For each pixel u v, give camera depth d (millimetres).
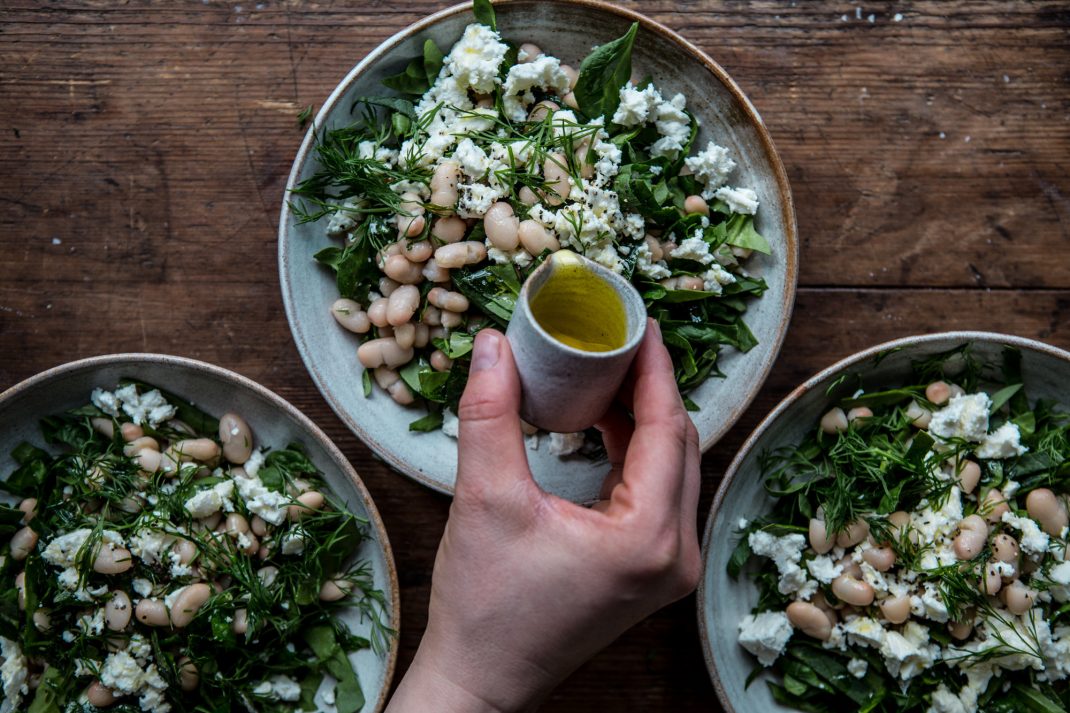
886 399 648
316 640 647
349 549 646
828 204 697
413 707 547
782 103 695
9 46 687
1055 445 645
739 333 644
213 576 635
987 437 638
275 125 688
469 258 614
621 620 542
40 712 626
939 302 698
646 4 692
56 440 650
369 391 649
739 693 650
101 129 688
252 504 630
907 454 636
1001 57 698
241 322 690
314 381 629
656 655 696
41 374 623
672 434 532
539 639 538
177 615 615
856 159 697
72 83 687
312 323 636
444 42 635
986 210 699
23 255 689
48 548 622
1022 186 699
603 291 526
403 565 692
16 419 638
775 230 635
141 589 625
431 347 651
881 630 631
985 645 629
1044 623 628
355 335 655
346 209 624
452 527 542
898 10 696
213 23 686
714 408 641
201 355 689
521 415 549
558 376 510
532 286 516
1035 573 638
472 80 619
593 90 624
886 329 696
